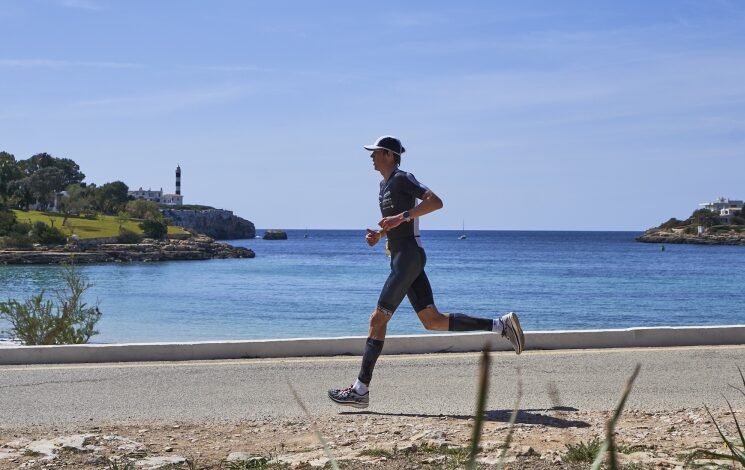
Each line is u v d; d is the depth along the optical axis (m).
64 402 7.19
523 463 4.80
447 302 38.91
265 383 8.07
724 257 112.12
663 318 31.44
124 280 60.28
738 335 10.65
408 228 6.83
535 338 10.22
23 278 64.62
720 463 4.58
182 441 5.68
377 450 5.08
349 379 8.27
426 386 7.89
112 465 4.86
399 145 6.96
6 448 5.37
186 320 28.95
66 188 193.38
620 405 1.53
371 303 37.31
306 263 94.19
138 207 165.62
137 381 8.15
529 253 128.38
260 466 4.82
